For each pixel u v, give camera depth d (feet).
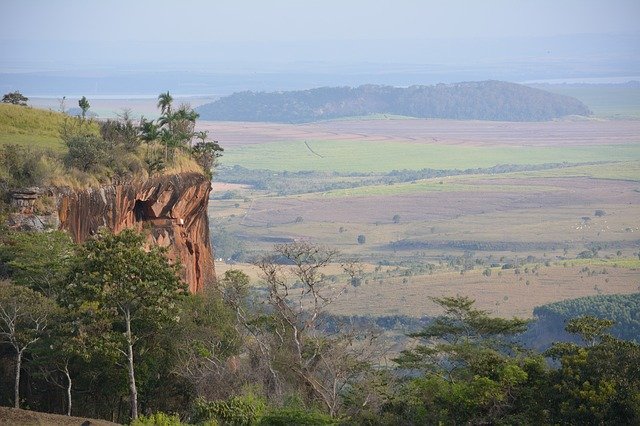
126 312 189.88
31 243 219.20
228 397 192.24
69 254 220.02
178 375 209.26
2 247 222.89
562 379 156.66
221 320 229.04
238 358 228.22
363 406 179.83
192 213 313.12
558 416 153.79
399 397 177.27
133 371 195.93
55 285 210.38
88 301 187.83
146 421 165.68
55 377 201.87
